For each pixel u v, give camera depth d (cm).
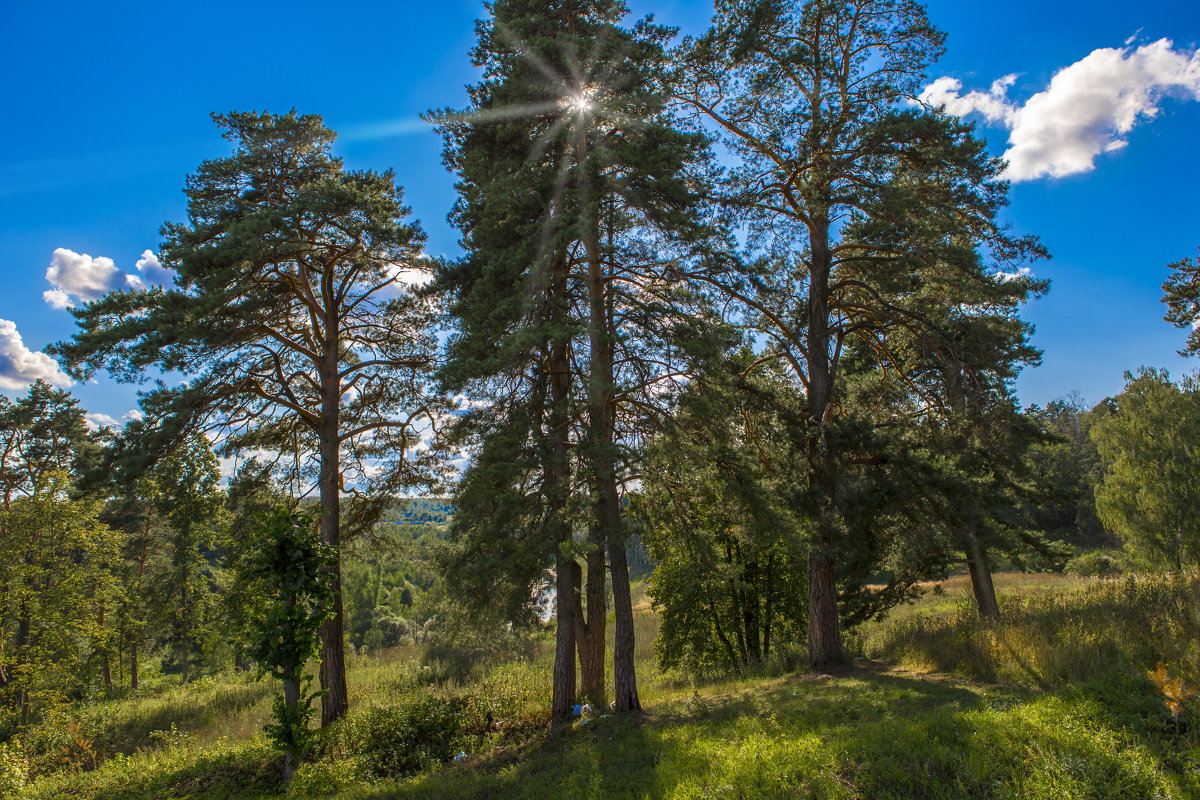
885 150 1388
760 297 1338
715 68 1508
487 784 974
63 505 2481
